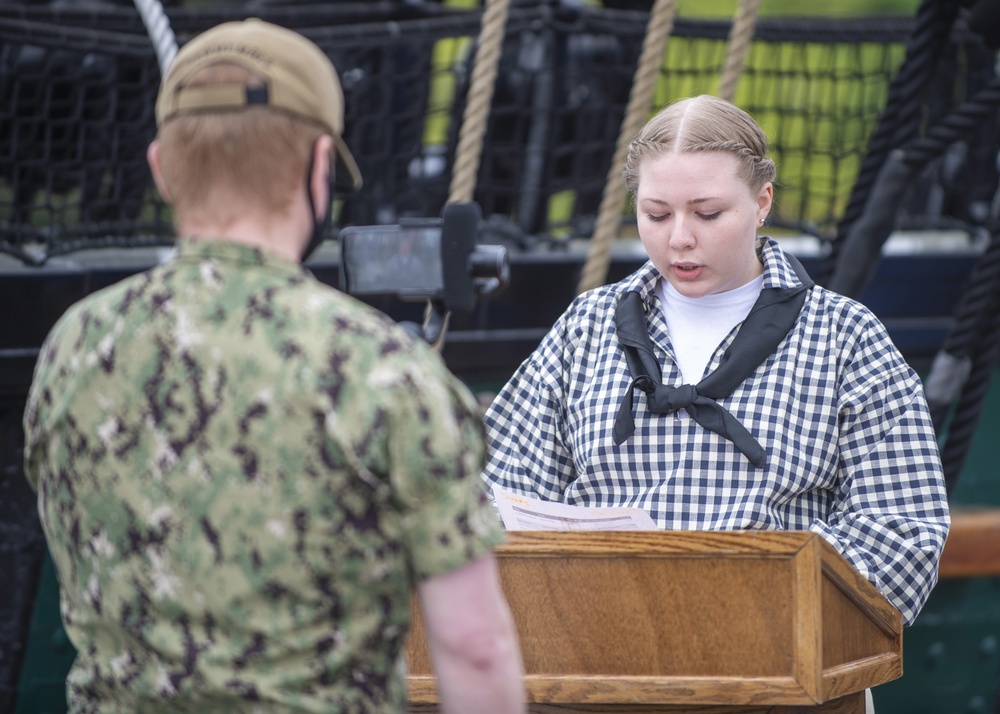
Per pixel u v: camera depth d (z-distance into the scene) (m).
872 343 7.62
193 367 4.91
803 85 16.77
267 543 4.80
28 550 13.93
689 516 7.53
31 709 14.30
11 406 13.83
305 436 4.79
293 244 5.19
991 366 13.48
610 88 16.44
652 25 12.33
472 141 11.95
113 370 5.02
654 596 6.56
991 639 16.59
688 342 7.87
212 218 5.09
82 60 15.15
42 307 13.92
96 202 14.86
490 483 8.27
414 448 4.79
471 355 15.37
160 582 4.92
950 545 16.06
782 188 8.23
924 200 17.69
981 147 17.52
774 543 6.43
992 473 16.77
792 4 22.91
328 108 5.20
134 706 5.07
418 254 6.33
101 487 5.01
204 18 16.05
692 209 7.47
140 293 5.10
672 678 6.51
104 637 5.14
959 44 16.97
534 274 15.55
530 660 6.65
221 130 5.00
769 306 7.76
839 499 7.67
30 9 14.53
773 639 6.45
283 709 4.84
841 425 7.58
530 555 6.66
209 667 4.86
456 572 4.88
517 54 16.47
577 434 8.03
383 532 4.87
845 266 13.82
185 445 4.87
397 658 5.16
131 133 15.17
